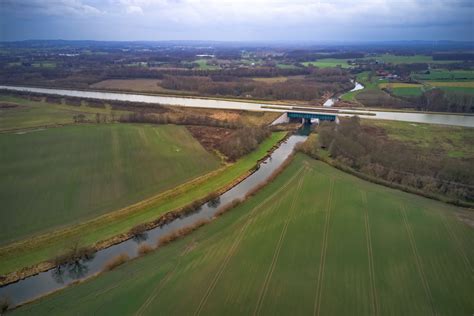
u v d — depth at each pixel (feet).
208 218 268.21
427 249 222.69
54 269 208.33
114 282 194.90
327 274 198.49
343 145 381.81
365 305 176.04
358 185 315.37
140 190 304.50
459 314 171.32
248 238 234.79
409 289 187.73
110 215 263.08
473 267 205.46
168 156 380.58
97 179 317.83
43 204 272.10
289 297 180.14
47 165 344.08
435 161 337.93
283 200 289.53
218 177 341.21
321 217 261.03
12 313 173.27
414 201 285.64
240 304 175.42
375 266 205.98
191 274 198.80
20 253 217.36
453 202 281.13
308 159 381.19
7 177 314.96
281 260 210.59
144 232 249.34
